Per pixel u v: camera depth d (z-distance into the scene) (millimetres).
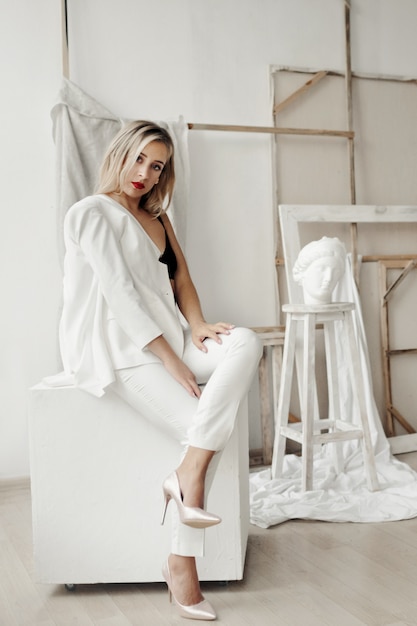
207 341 2047
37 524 1979
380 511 2590
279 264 3467
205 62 3363
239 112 3426
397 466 3162
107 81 3203
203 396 1811
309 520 2568
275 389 3406
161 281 2098
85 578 1987
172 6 3305
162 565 1979
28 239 3107
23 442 3119
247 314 3463
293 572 2078
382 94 3684
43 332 3141
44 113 3109
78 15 3145
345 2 3578
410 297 3748
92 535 1983
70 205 2992
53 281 3148
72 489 1979
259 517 2518
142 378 1907
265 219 3486
